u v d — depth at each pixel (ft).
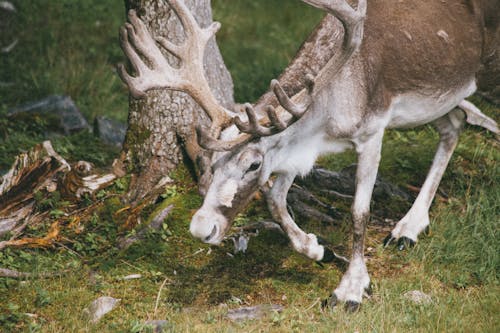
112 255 35.76
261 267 35.27
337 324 30.78
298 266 35.35
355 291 32.53
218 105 30.25
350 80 31.40
